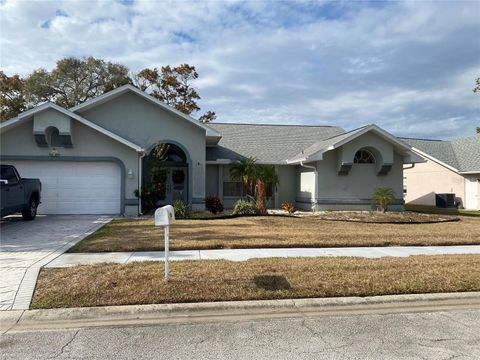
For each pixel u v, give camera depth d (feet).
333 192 62.95
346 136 61.11
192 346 13.92
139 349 13.66
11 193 39.88
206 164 66.69
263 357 13.04
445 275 22.04
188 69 119.75
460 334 15.16
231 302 18.06
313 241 32.40
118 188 53.01
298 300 18.54
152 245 29.91
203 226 41.11
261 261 24.77
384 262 24.91
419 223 47.96
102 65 124.47
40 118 49.78
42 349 13.65
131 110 57.26
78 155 51.85
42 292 18.74
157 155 54.70
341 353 13.37
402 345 14.08
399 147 63.16
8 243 31.58
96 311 16.96
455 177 80.94
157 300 17.98
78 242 31.63
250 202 57.31
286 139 79.30
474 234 37.83
